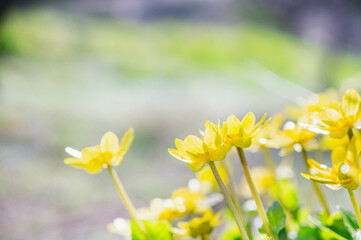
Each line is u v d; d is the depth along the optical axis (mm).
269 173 476
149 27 6203
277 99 3223
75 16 5977
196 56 5301
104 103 3355
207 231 388
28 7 5824
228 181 437
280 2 6328
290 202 448
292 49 5410
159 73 4543
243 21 6383
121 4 6570
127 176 1996
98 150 375
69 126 2713
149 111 3182
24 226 1470
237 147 357
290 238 395
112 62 4699
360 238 352
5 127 2555
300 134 378
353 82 475
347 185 321
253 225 451
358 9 5371
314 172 328
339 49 5000
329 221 360
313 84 3357
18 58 4270
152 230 385
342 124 339
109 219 1506
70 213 1566
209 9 6805
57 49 4648
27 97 3182
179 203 407
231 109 3229
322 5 5621
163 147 2445
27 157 2168
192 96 3654
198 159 344
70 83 3807
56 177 1934
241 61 5086
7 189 1774
